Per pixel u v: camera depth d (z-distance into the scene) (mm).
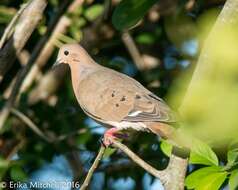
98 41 13102
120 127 9344
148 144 11477
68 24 12812
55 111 13180
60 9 11000
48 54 13141
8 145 13227
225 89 4691
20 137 13109
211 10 10805
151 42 13203
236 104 4523
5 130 13062
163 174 7512
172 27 11852
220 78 4742
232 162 7266
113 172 12492
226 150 8008
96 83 9859
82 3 12672
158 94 11633
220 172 7355
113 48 14023
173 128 8008
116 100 9359
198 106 4832
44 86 13602
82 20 12984
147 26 13344
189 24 11797
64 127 12609
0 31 12805
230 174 7402
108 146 9453
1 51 9914
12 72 14109
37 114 13258
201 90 4816
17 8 13516
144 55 13914
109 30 12906
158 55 13938
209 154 7375
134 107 9062
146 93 9328
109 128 9938
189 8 11922
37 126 12773
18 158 11867
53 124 13164
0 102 12242
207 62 6309
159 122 8477
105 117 9406
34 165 13531
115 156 12023
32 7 9922
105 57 13969
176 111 7965
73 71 10688
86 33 13000
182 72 10938
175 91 8781
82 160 13602
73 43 11266
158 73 12102
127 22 8938
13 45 9898
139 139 11539
